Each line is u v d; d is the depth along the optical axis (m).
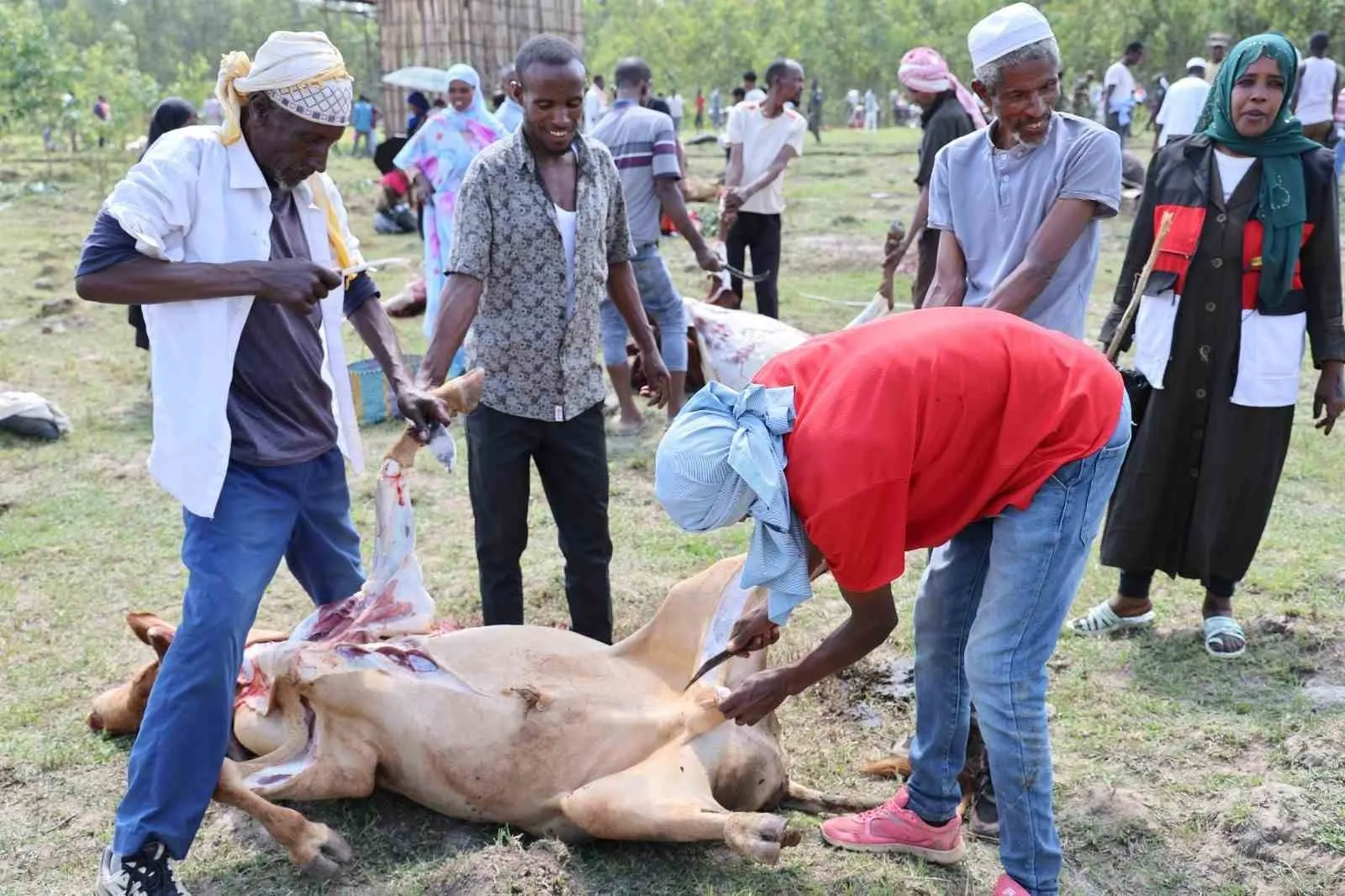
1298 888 3.31
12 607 5.04
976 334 2.76
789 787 3.68
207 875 3.35
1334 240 4.24
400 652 3.53
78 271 2.98
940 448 2.69
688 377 7.68
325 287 3.10
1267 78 4.14
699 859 3.41
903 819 3.42
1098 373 2.85
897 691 4.31
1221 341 4.32
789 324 10.05
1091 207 3.60
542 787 3.43
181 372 3.05
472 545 5.79
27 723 4.12
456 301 3.95
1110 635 4.78
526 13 20.52
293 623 4.96
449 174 7.38
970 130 6.54
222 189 3.08
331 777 3.43
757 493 2.56
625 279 4.50
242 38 78.62
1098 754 3.95
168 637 3.55
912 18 61.59
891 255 6.86
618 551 5.68
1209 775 3.81
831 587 5.30
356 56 52.84
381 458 6.96
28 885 3.33
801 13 62.91
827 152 27.75
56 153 27.12
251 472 3.22
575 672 3.59
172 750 3.01
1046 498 2.82
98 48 30.61
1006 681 2.92
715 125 47.22
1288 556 5.44
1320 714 4.12
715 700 3.40
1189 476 4.50
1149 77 51.19
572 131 3.98
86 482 6.55
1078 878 3.39
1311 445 6.94
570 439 4.19
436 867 3.35
